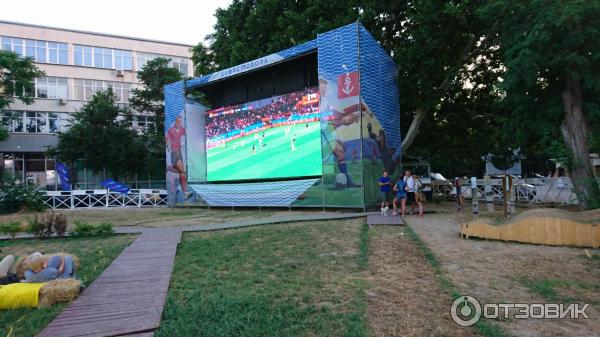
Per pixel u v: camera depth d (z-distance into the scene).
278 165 17.94
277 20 19.48
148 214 17.95
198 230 11.03
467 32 17.05
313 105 16.56
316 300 4.87
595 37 10.03
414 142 22.19
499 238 8.27
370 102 15.22
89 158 30.72
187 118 22.16
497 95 19.98
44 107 37.84
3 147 35.47
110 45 41.62
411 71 17.62
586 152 11.45
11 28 36.66
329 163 15.48
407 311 4.48
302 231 9.96
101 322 4.23
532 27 10.87
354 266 6.51
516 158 23.47
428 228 10.30
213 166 21.44
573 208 14.07
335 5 18.52
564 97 11.57
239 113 19.97
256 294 5.11
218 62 23.09
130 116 34.25
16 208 20.19
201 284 5.66
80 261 7.43
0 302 4.87
